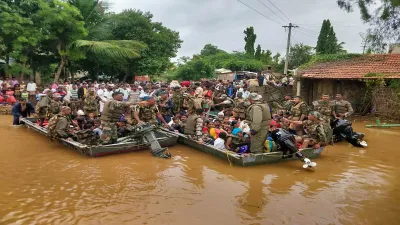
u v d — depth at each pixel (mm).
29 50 22016
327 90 18703
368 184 6352
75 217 4680
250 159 7277
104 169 6949
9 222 4492
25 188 5773
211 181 6344
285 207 5184
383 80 15711
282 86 19188
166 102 11180
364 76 16516
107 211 4895
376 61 18422
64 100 13039
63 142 8742
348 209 5156
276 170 7168
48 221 4547
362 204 5363
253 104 7590
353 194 5809
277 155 7578
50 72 27062
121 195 5531
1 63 21922
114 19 27016
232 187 6035
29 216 4688
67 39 22594
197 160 7816
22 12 19516
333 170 7262
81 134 8188
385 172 7145
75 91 16188
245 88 19594
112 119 8234
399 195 5789
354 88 17719
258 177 6652
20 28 18672
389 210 5137
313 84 19328
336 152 9008
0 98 15586
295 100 10203
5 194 5480
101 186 5934
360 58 19391
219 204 5242
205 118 10703
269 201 5414
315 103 10906
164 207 5078
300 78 19109
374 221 4746
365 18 8727
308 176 6793
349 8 8641
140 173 6734
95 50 23266
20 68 20844
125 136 8969
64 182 6109
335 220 4758
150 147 8477
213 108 14320
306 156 7996
